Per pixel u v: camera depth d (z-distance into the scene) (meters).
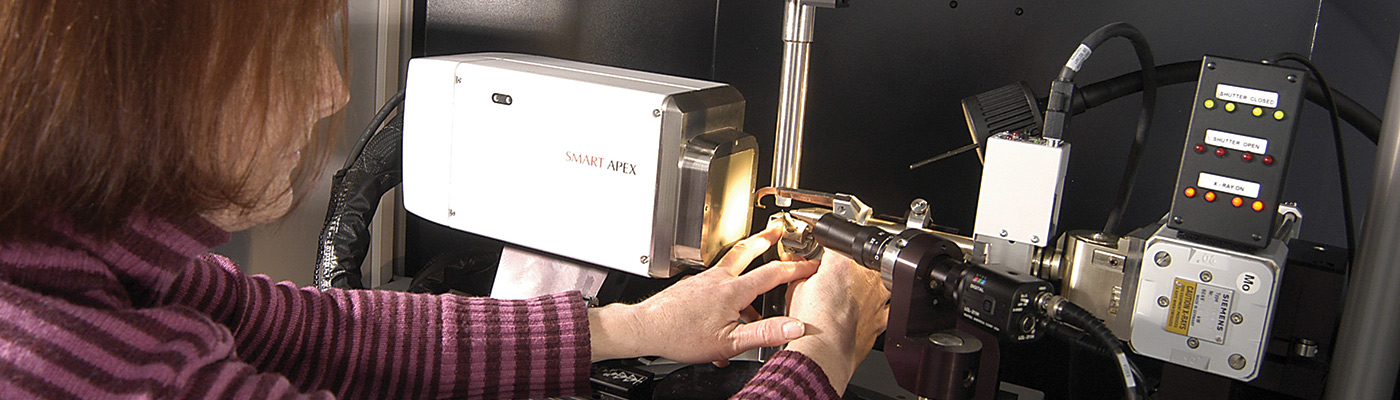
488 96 1.00
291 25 0.46
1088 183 1.17
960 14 1.16
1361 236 0.78
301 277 1.44
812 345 0.81
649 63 1.34
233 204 0.49
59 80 0.39
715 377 0.97
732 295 0.92
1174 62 1.09
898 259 0.82
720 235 0.98
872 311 0.92
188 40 0.42
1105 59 1.12
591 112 0.95
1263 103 0.73
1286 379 0.85
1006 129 0.92
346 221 1.18
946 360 0.78
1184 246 0.77
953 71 1.18
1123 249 0.82
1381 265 0.76
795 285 0.98
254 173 0.49
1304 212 1.11
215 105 0.44
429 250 1.52
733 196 0.99
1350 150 1.07
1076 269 0.85
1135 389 0.75
